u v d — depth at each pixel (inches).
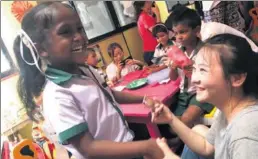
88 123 33.5
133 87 71.8
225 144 28.4
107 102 36.0
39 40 31.1
